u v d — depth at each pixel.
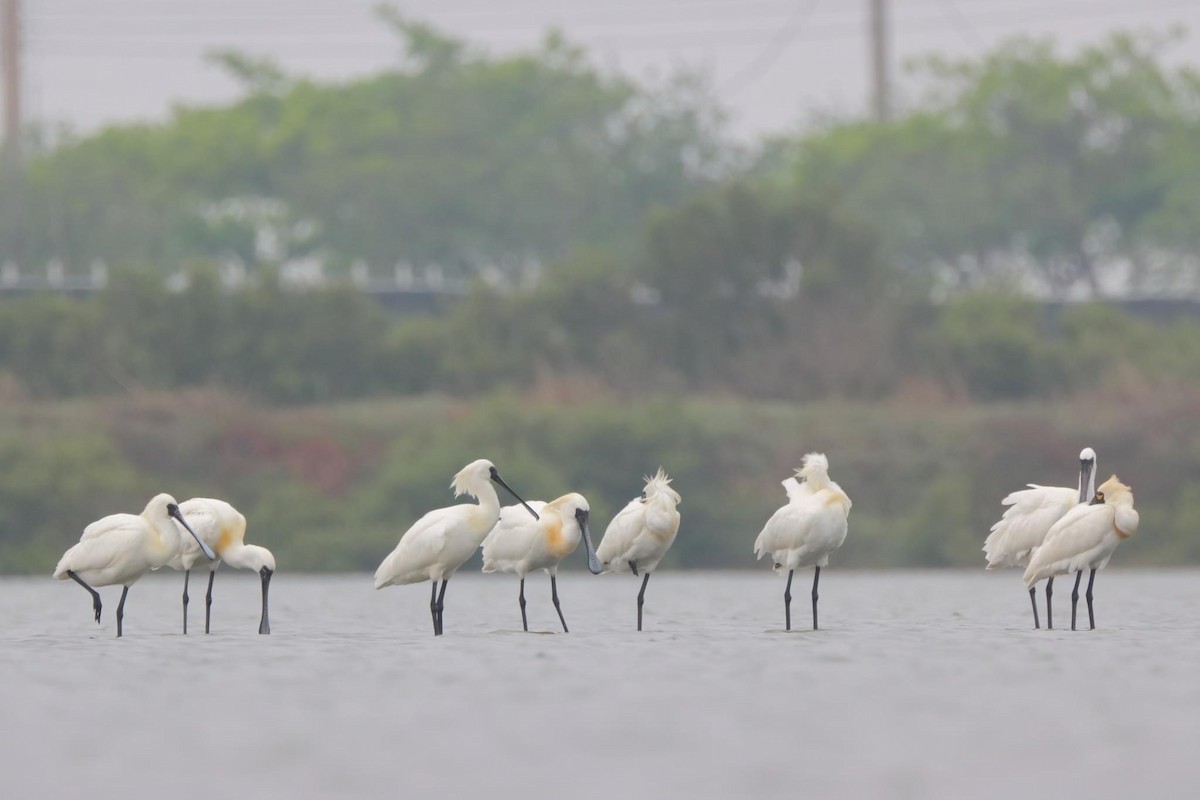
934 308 72.62
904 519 60.00
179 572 55.47
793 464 61.12
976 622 29.97
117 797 14.48
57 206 98.81
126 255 100.00
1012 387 68.25
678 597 39.41
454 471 58.44
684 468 59.25
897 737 16.92
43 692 20.14
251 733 17.28
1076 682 20.52
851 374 68.19
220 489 60.25
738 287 71.62
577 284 71.38
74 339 66.88
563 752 16.22
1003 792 14.50
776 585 45.34
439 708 18.69
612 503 59.72
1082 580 46.44
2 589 45.34
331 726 17.64
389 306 81.00
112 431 61.41
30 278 85.38
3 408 62.91
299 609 35.53
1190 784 14.77
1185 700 19.08
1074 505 26.81
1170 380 64.88
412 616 33.12
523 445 59.56
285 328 68.69
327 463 61.22
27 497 57.03
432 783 14.91
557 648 24.75
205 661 23.27
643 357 68.62
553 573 27.64
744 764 15.66
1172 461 61.28
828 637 26.39
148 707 18.94
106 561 26.47
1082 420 62.72
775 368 68.81
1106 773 15.23
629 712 18.36
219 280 69.81
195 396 64.44
